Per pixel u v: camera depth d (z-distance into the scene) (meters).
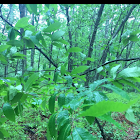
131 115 0.60
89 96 0.51
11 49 0.78
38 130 4.25
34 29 0.84
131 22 6.29
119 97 5.39
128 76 0.56
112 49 1.12
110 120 0.30
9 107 0.63
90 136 0.30
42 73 0.90
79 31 6.34
